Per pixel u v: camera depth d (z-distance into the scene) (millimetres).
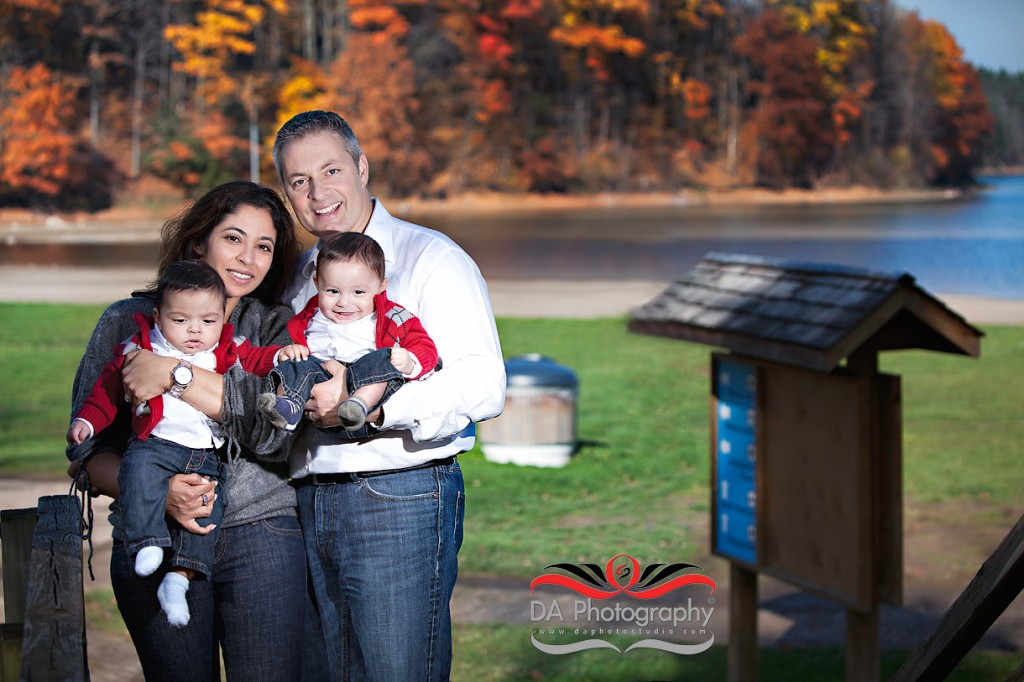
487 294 2939
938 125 114875
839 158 103000
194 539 2693
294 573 2840
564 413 10242
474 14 86312
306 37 87188
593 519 8484
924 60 111375
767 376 4805
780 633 6316
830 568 4508
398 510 2742
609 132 94062
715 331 4930
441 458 2816
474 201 81875
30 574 2234
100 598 6594
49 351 16938
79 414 2682
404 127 79250
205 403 2658
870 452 4309
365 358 2650
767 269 5199
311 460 2803
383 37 80562
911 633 6180
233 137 74812
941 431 11680
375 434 2721
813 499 4574
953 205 88500
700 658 5797
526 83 88812
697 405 13359
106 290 26984
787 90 100000
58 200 68500
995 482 9570
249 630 2795
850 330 4188
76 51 77625
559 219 69688
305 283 3105
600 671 5574
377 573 2729
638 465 10297
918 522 8453
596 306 23859
